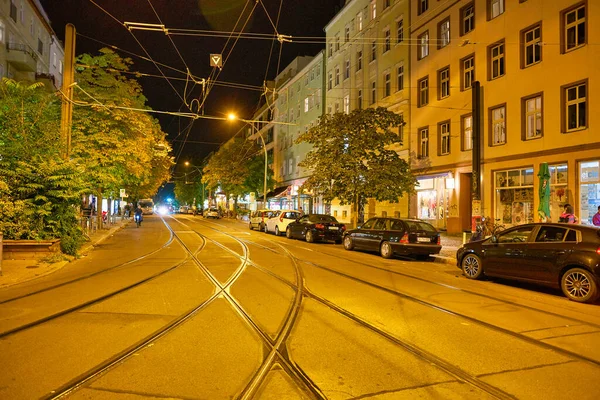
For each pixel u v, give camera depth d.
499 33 21.39
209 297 8.56
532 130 19.80
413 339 6.09
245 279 10.66
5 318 6.92
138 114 21.73
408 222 15.93
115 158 19.86
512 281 11.46
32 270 11.58
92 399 4.09
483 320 7.21
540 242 9.89
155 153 26.77
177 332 6.24
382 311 7.68
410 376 4.75
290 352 5.47
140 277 10.84
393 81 29.83
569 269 9.17
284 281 10.45
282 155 52.88
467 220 23.91
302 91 46.59
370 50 33.00
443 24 25.45
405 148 28.34
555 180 18.53
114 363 5.01
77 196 14.74
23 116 14.63
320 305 8.05
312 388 4.39
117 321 6.79
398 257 16.62
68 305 7.83
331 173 22.08
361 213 24.34
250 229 32.78
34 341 5.79
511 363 5.21
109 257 15.16
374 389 4.39
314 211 44.12
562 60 18.19
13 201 13.83
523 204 20.08
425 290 9.73
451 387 4.47
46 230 14.36
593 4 16.95
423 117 26.78
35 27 38.06
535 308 8.23
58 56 46.31
